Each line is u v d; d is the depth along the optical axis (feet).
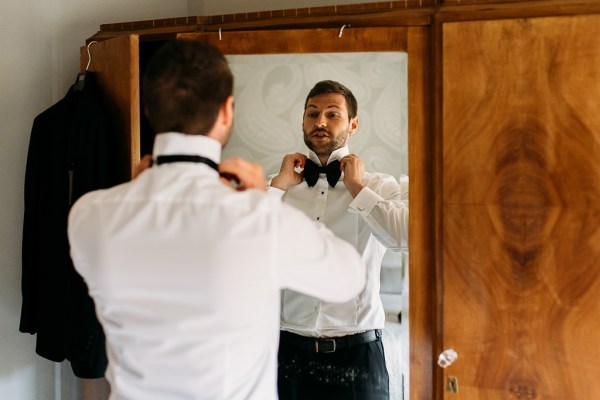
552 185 3.95
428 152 4.32
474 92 4.06
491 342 4.11
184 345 2.86
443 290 4.19
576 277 3.94
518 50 3.96
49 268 4.94
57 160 4.91
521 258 4.03
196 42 3.01
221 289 2.79
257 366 3.10
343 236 4.68
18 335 5.63
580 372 3.95
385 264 4.57
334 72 4.54
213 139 3.09
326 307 4.78
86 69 5.04
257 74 4.70
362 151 4.60
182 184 2.93
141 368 2.94
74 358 4.63
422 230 4.35
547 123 3.94
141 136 5.53
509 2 4.00
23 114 5.52
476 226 4.10
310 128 4.69
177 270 2.82
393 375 4.57
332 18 4.45
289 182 4.82
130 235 2.89
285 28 4.58
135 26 5.08
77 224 3.05
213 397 2.92
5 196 5.44
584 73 3.85
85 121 4.69
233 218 2.83
